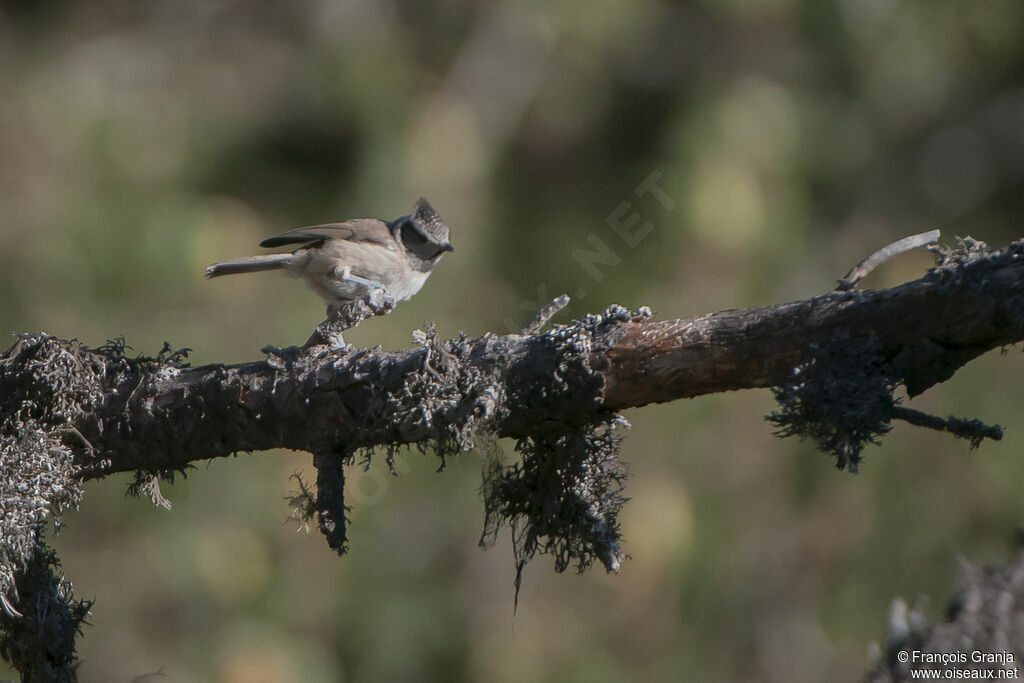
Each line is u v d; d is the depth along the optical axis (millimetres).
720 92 13461
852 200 15391
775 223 12867
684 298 12242
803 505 12422
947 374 4168
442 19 15266
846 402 4062
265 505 11703
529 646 11500
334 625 11789
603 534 4754
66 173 13180
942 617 3803
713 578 12016
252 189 14781
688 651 11719
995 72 16141
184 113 14711
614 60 15109
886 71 14297
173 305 12625
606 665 11539
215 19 15688
